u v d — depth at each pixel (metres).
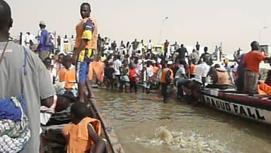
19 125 2.87
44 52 14.67
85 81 7.54
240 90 14.93
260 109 12.93
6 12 2.99
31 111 2.98
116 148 5.89
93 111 7.34
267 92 13.95
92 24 7.35
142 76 23.31
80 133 5.03
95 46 7.60
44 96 3.09
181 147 10.61
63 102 6.64
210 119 14.76
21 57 2.97
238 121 14.43
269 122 12.64
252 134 12.31
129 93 22.59
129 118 14.45
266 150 10.50
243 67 14.56
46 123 6.08
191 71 20.62
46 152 5.62
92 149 4.99
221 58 35.47
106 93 22.14
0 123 2.82
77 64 7.43
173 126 13.23
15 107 2.87
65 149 5.42
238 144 11.08
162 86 19.38
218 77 17.59
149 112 16.02
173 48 33.50
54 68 13.36
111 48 34.56
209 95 16.92
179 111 16.56
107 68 23.94
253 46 13.95
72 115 5.34
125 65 24.03
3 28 3.01
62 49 29.89
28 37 21.92
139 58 26.47
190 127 13.15
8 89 2.94
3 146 2.82
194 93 18.25
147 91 22.86
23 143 2.89
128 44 35.47
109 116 14.69
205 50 19.94
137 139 11.28
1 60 2.93
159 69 23.08
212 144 11.00
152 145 10.69
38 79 3.03
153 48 36.41
